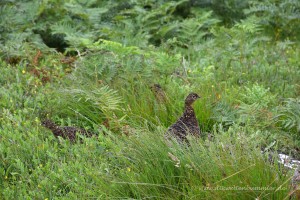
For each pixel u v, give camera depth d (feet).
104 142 36.17
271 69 49.60
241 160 31.04
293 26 62.39
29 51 49.34
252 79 48.39
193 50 54.95
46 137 38.29
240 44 53.21
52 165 34.24
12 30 54.65
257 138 36.73
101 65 44.45
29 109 40.60
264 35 61.36
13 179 33.53
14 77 45.37
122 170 32.53
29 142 35.91
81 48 50.88
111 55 45.93
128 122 38.93
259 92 42.75
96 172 32.68
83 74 44.88
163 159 32.48
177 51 55.36
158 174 32.07
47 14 57.57
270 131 40.34
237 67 49.98
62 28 54.49
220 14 65.00
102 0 61.98
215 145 33.35
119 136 37.14
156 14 60.49
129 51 45.21
